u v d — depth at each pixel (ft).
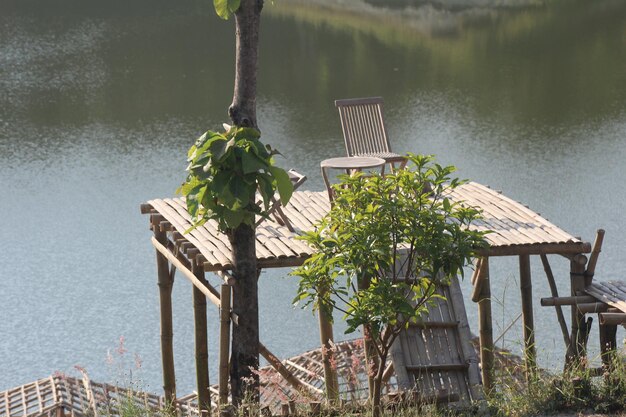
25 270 77.25
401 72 138.92
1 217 88.63
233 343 32.35
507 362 37.86
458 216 26.53
